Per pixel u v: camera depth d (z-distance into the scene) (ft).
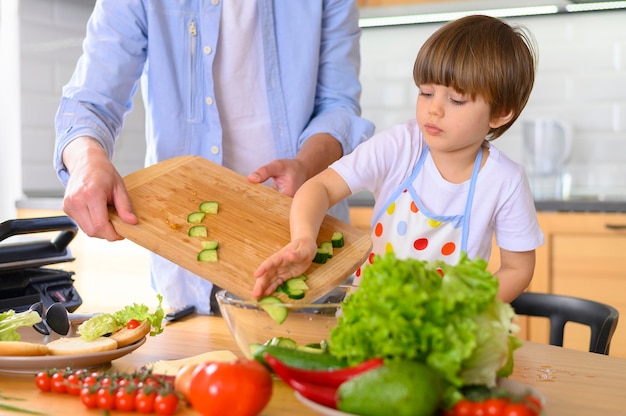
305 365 2.89
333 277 3.89
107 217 4.19
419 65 4.62
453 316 2.77
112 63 5.55
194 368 3.17
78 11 11.16
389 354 2.73
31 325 4.03
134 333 3.88
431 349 2.73
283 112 6.08
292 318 3.44
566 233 9.84
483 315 2.83
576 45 12.05
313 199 4.42
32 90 10.59
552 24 12.12
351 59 6.38
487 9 11.48
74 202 4.23
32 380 3.52
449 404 2.71
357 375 2.75
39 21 10.59
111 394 3.07
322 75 6.30
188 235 4.12
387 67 13.12
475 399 2.75
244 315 3.46
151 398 3.04
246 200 4.55
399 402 2.58
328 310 3.45
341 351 2.89
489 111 4.63
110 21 5.60
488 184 5.01
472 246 5.06
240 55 5.93
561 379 3.79
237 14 5.85
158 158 6.00
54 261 4.84
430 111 4.58
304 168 5.15
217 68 5.94
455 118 4.55
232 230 4.21
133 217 4.17
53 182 11.04
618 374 3.91
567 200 9.85
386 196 5.18
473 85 4.46
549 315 5.66
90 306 5.77
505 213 5.05
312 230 4.11
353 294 2.99
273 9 5.99
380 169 5.07
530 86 4.83
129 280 9.73
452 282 2.81
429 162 5.08
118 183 4.41
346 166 4.96
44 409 3.10
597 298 9.77
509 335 3.08
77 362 3.58
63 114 5.31
